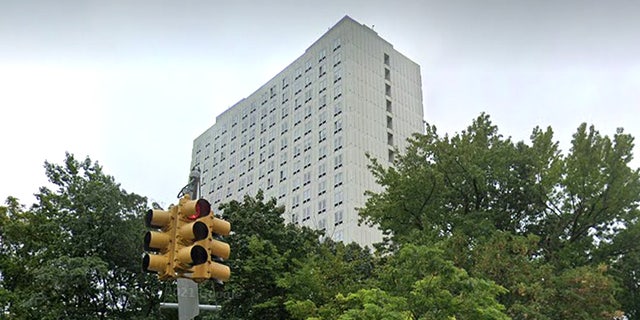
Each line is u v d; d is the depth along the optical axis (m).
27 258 27.78
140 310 25.44
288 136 77.19
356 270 25.92
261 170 80.19
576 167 24.81
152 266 7.48
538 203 26.05
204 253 7.46
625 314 25.27
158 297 25.55
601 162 24.75
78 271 22.72
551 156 26.80
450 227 24.78
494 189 26.08
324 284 21.56
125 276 25.92
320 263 22.98
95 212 25.53
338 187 66.31
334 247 30.47
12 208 28.59
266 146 81.00
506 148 26.25
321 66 76.12
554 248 24.78
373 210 26.56
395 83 76.44
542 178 25.73
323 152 70.44
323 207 67.12
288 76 81.62
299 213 69.81
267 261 22.20
